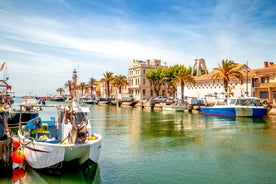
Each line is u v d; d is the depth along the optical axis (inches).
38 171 554.9
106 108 3019.2
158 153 756.6
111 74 4028.1
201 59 3297.2
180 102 2571.4
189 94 2893.7
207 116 1888.5
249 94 2251.5
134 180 536.4
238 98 1758.1
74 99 698.8
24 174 566.9
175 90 3447.3
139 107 3169.3
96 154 570.3
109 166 628.7
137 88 3971.5
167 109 2512.3
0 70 847.7
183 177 554.9
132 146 846.5
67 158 527.2
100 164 644.7
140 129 1232.2
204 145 861.2
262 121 1525.6
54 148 513.0
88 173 573.9
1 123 555.2
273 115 1809.8
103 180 534.9
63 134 609.0
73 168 555.5
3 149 523.8
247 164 647.8
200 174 575.8
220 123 1455.5
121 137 1011.9
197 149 805.9
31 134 654.5
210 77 2640.3
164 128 1267.2
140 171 593.3
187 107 2389.3
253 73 2276.1
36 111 1390.3
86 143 528.7
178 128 1264.8
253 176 563.5
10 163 546.3
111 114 2126.0
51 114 2098.9
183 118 1763.0
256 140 943.7
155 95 4005.9
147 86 3973.9
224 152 767.1
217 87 2549.2
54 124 784.9
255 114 1683.1
